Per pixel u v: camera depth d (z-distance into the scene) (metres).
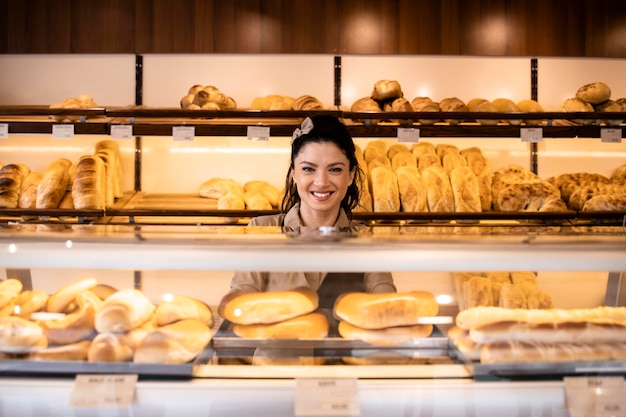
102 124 2.55
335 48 3.06
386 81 2.82
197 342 1.04
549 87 3.12
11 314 1.05
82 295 1.07
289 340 1.06
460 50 3.08
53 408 0.99
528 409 1.02
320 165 1.64
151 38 3.05
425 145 3.04
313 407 0.99
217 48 3.05
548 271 1.11
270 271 1.07
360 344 1.06
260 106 2.84
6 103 3.05
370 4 3.06
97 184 2.61
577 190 2.82
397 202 2.70
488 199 2.84
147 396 1.00
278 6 3.05
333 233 1.17
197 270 1.10
